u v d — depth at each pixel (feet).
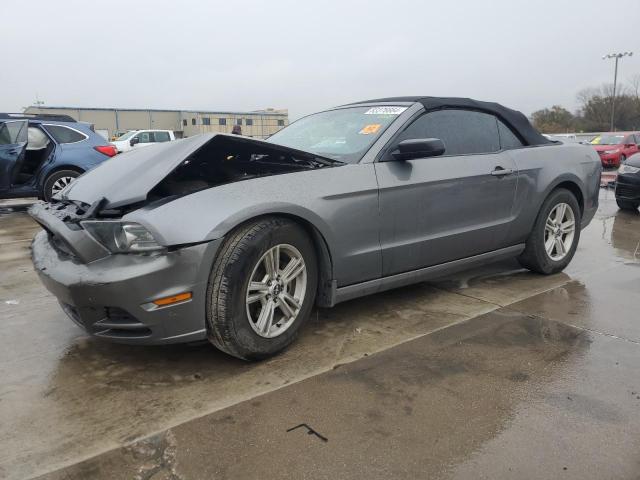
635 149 66.33
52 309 12.51
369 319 11.53
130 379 8.98
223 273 8.61
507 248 13.67
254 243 8.81
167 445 7.11
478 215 12.55
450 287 13.85
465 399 8.18
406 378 8.86
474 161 12.46
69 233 8.63
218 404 8.12
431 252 11.75
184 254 8.26
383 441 7.14
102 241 8.48
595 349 9.93
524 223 13.71
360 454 6.86
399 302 12.63
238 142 10.07
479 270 15.56
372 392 8.41
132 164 10.19
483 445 7.03
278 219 9.32
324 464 6.68
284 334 9.61
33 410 8.04
